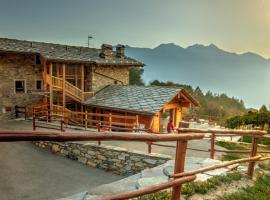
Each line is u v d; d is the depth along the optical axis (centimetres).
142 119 1978
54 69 2422
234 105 8375
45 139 216
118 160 1206
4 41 2262
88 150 1306
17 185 1017
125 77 2884
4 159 1294
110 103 2161
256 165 829
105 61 2558
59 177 1118
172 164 880
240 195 558
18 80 2283
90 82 2509
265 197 562
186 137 392
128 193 319
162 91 2109
